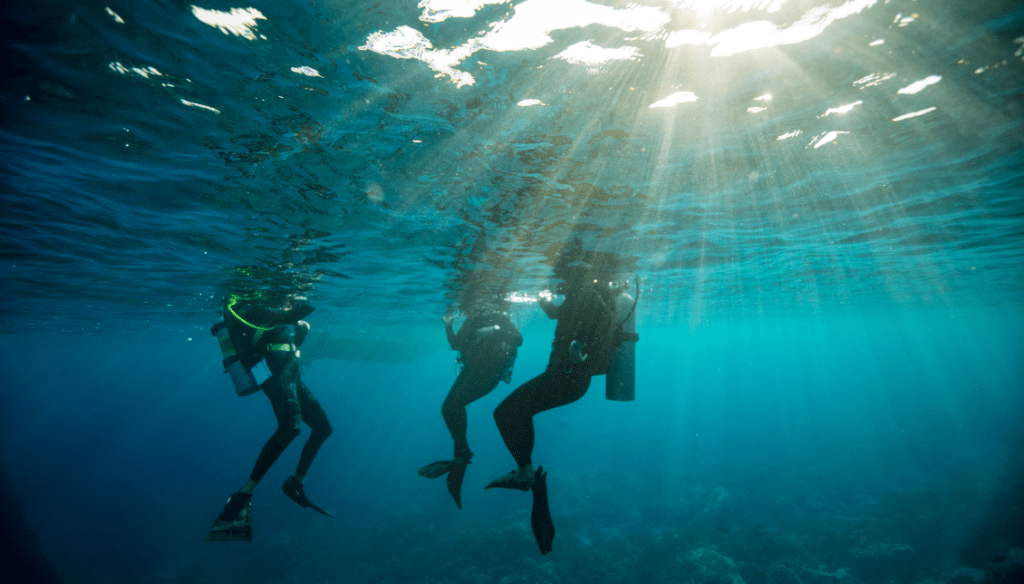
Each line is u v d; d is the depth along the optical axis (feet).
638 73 13.91
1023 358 390.42
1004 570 45.68
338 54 12.32
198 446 287.89
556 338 10.32
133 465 188.14
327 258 32.04
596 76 13.98
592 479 113.70
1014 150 19.66
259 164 18.15
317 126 15.71
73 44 11.04
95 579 75.61
